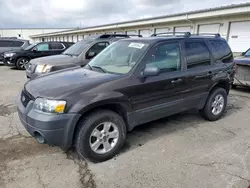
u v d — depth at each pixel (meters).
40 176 2.65
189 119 4.57
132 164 2.93
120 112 3.18
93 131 2.87
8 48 14.66
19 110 3.00
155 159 3.05
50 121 2.59
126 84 3.06
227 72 4.48
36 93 2.82
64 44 13.12
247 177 2.66
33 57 12.41
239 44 14.22
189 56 3.84
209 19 15.88
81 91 2.76
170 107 3.66
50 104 2.62
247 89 7.46
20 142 3.46
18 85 7.79
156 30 21.11
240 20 13.88
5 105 5.35
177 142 3.55
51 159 3.02
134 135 3.79
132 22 22.61
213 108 4.43
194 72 3.85
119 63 3.52
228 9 13.59
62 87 2.83
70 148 3.31
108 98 2.86
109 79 3.03
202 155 3.16
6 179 2.59
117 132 3.08
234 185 2.52
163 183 2.55
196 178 2.64
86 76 3.23
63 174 2.70
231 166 2.88
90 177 2.65
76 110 2.66
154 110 3.45
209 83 4.15
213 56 4.27
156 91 3.37
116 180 2.60
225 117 4.72
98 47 7.09
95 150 2.93
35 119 2.65
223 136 3.78
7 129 3.94
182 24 18.25
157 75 3.32
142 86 3.19
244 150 3.31
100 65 3.75
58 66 6.25
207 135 3.81
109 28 26.88
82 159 3.04
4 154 3.11
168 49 3.59
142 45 3.51
